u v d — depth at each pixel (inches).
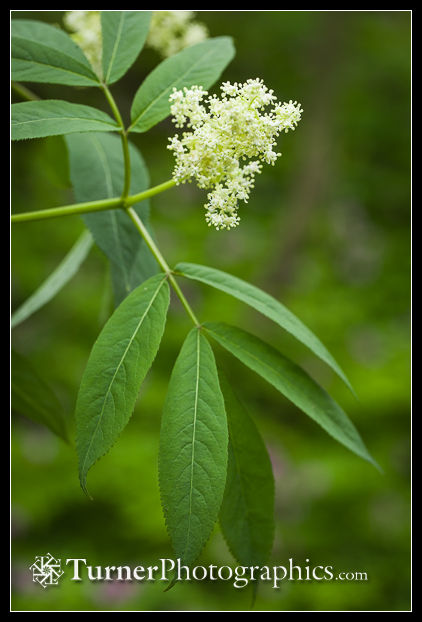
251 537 45.9
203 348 41.5
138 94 48.0
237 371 178.5
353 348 198.8
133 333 40.1
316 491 144.9
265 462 45.6
